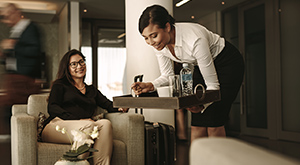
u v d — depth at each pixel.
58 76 2.80
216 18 7.06
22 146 2.25
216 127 2.28
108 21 8.25
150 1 3.62
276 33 5.52
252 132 6.07
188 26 2.12
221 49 2.25
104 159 2.26
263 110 5.86
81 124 2.37
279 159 0.34
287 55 5.34
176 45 2.10
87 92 2.86
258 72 5.97
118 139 2.64
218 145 0.40
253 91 6.09
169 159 2.74
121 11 7.50
